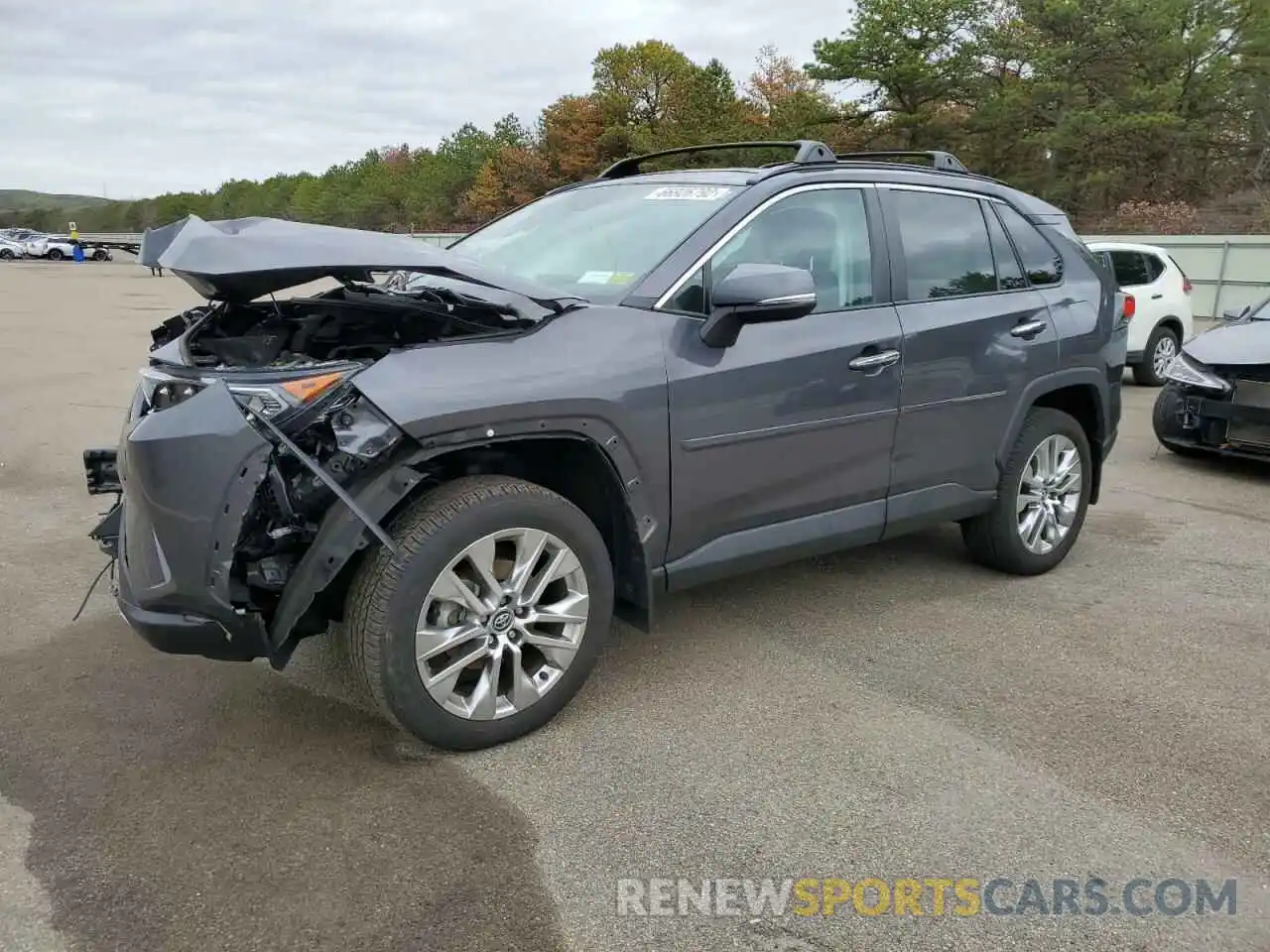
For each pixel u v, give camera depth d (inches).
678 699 142.3
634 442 129.5
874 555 207.6
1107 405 200.2
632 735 132.0
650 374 130.5
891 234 163.9
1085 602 183.2
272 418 109.1
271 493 111.7
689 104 1900.8
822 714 138.6
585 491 137.8
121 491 147.3
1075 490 197.3
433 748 127.4
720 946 94.2
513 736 128.5
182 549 108.4
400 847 107.6
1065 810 116.6
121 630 163.2
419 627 117.2
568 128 2249.0
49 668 148.8
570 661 130.9
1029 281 186.2
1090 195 1446.9
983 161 1525.6
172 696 140.7
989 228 182.1
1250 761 128.0
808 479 151.6
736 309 130.3
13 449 293.6
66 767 122.3
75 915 96.3
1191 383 286.0
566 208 171.9
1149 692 146.9
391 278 162.2
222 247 114.0
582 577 129.9
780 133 1646.2
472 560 120.3
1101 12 1416.1
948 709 140.7
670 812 114.8
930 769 124.9
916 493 168.9
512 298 124.7
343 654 152.7
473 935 94.8
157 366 126.1
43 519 224.5
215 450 106.7
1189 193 1477.6
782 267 130.0
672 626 169.0
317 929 95.0
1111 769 125.6
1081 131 1371.8
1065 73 1422.2
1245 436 275.4
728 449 140.3
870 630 168.6
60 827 110.1
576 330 128.0
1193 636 168.2
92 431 322.0
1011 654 159.5
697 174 163.5
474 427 115.6
